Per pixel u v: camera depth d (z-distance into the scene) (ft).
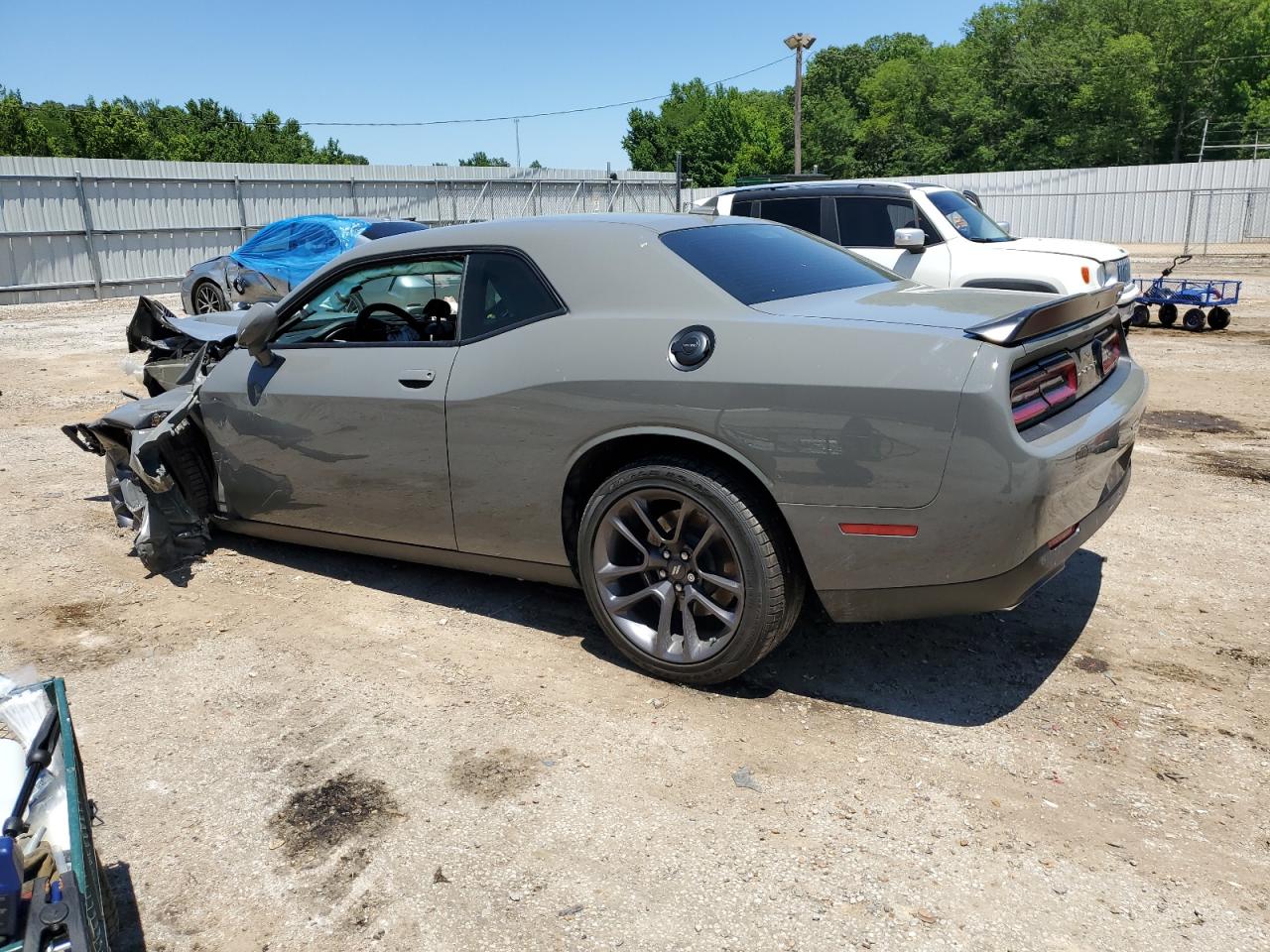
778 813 8.64
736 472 10.14
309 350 13.58
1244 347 35.45
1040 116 200.64
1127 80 182.29
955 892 7.59
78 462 22.58
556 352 11.01
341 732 10.25
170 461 14.94
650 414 10.28
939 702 10.55
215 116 221.87
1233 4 182.09
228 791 9.24
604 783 9.15
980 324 9.29
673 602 10.78
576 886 7.77
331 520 13.75
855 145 228.63
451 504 12.22
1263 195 97.66
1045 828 8.34
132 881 8.02
